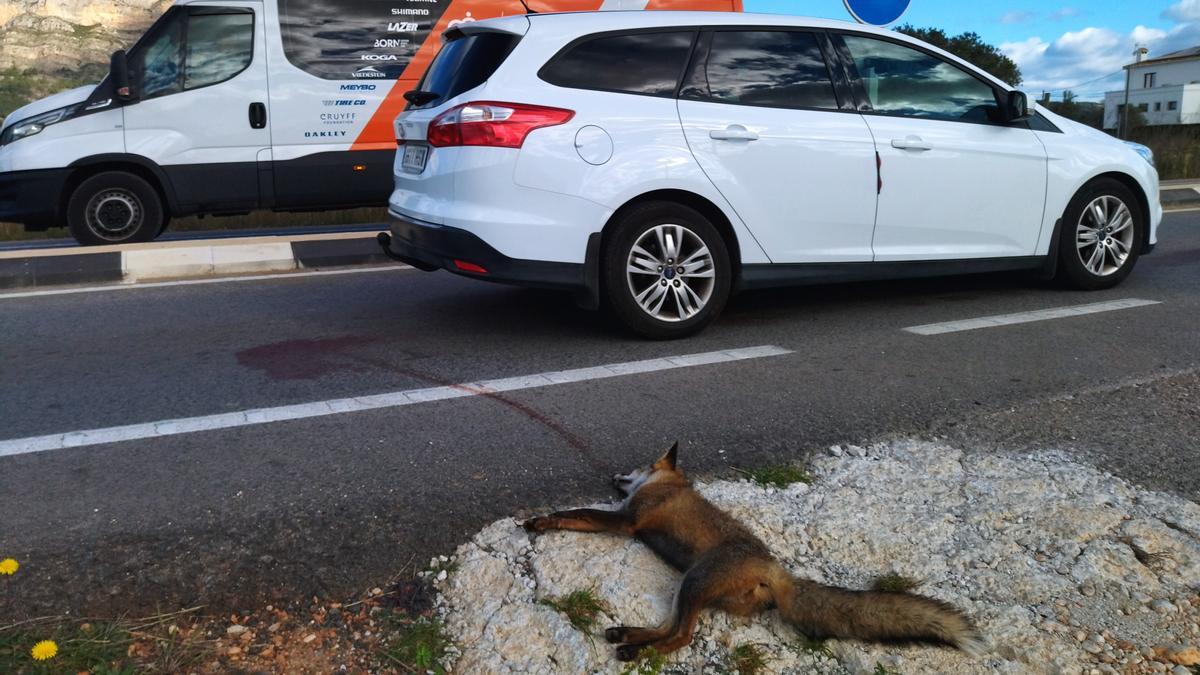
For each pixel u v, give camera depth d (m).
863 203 5.74
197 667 2.49
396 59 10.29
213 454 3.74
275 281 7.60
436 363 5.05
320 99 10.04
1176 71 66.94
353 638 2.62
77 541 3.03
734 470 3.61
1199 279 7.31
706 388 4.59
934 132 5.93
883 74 5.93
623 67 5.30
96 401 4.44
